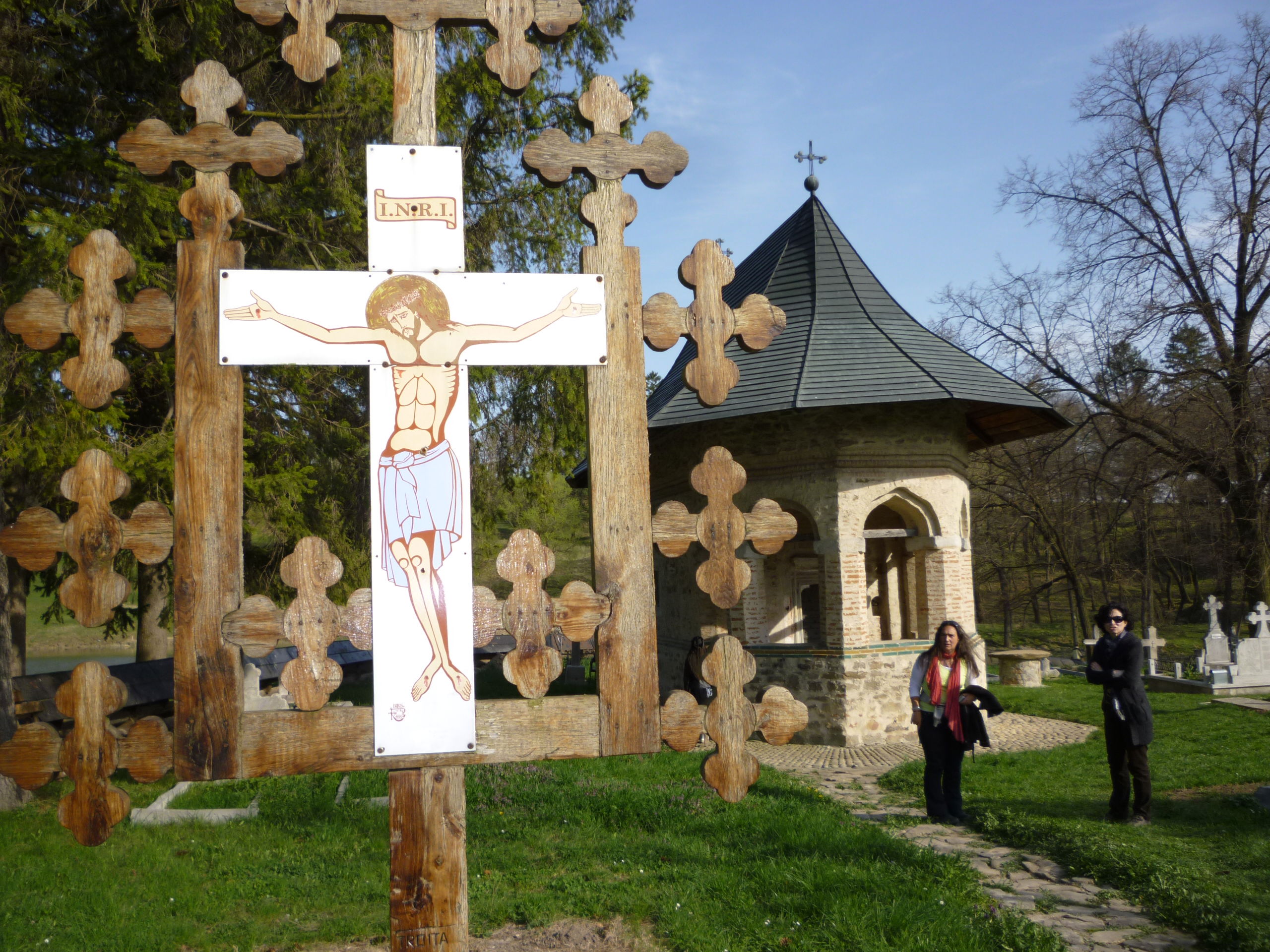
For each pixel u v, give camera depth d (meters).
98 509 3.38
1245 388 20.03
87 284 3.48
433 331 3.59
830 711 12.36
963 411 13.52
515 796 7.91
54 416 9.05
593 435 3.67
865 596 12.55
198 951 4.95
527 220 16.22
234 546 3.39
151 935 5.03
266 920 5.36
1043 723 13.20
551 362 3.67
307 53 3.64
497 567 3.54
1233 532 20.77
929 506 12.94
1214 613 16.58
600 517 3.65
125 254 3.51
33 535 3.37
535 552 3.56
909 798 8.76
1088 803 8.16
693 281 3.82
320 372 14.17
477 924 5.11
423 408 3.55
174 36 10.59
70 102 10.02
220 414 3.44
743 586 3.72
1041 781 9.12
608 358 3.72
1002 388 12.91
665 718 3.62
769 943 4.69
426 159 3.66
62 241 8.51
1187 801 8.12
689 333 3.79
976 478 27.30
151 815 7.55
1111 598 27.86
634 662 3.59
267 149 3.60
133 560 15.20
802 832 6.63
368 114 12.27
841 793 9.05
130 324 3.49
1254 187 20.50
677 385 14.68
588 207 3.78
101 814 3.34
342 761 3.37
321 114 11.38
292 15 3.65
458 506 3.52
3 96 8.48
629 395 3.72
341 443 14.58
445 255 3.64
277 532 13.28
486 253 15.94
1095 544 25.59
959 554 13.10
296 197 12.60
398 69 3.70
